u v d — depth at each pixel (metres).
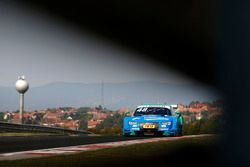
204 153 33.62
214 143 40.19
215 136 45.19
